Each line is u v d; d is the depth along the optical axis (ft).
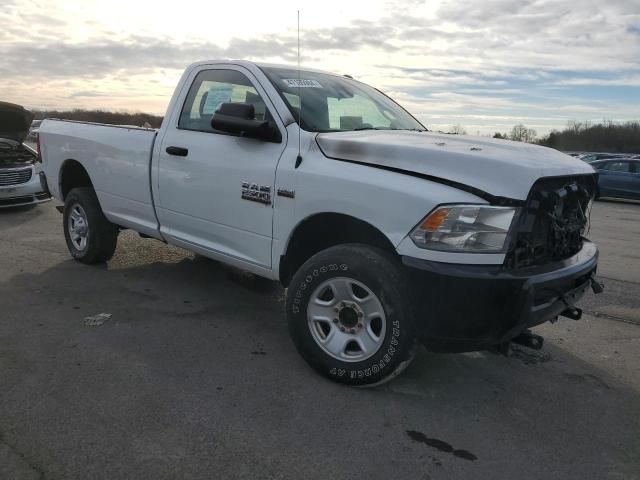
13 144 30.30
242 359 11.88
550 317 10.15
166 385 10.53
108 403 9.75
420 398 10.62
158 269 18.45
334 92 13.75
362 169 10.29
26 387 10.19
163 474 7.93
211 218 13.33
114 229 18.11
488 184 9.20
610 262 24.39
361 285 10.16
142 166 15.19
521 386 11.44
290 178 11.29
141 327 13.39
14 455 8.16
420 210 9.36
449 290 9.19
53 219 27.43
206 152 13.25
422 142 10.64
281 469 8.20
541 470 8.55
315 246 12.04
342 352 10.71
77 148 17.88
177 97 14.73
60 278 16.98
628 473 8.59
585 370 12.41
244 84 13.16
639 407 10.77
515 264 9.34
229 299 15.87
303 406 10.02
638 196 57.82
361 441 9.04
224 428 9.17
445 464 8.56
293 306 11.14
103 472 7.90
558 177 9.71
